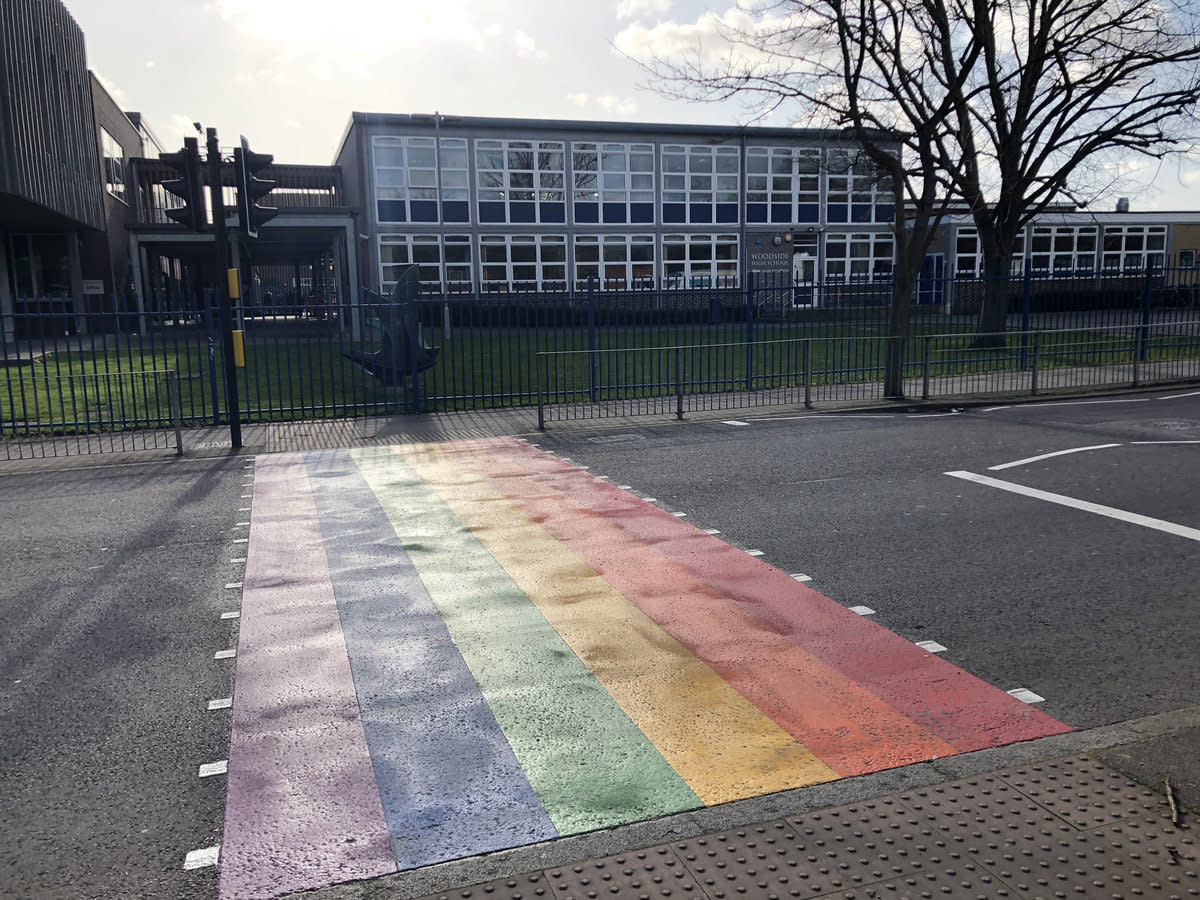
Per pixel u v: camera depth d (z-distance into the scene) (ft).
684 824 11.00
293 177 139.85
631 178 130.93
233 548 23.68
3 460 36.68
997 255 79.97
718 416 46.32
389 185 120.88
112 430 41.04
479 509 27.27
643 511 26.81
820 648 16.52
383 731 13.61
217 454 37.35
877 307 66.08
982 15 66.54
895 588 19.77
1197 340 70.74
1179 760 12.12
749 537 23.93
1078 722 13.56
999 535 23.73
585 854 10.45
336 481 31.71
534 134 125.90
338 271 106.73
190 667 16.21
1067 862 9.95
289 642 17.20
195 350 83.66
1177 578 20.17
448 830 11.03
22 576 21.76
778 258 137.90
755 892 9.59
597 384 52.03
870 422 43.60
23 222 102.12
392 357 51.70
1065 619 17.84
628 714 14.02
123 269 131.85
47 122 90.12
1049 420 43.34
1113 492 28.17
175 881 10.24
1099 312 91.91
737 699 14.48
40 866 10.57
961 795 11.42
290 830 11.14
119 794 12.09
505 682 15.25
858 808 11.19
